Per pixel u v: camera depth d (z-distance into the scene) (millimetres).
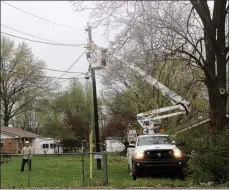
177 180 13266
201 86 17969
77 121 52375
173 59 14750
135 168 13789
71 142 51156
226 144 12375
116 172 17828
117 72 26000
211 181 12211
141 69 16828
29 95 56375
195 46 14891
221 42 15406
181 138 15336
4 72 54688
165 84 18109
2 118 57781
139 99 27312
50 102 57344
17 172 19922
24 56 55375
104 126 47062
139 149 14078
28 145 20891
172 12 15602
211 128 15141
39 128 71625
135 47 14930
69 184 13180
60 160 28172
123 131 41906
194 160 12508
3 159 29312
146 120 18922
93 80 20812
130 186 12070
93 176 15945
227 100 15945
